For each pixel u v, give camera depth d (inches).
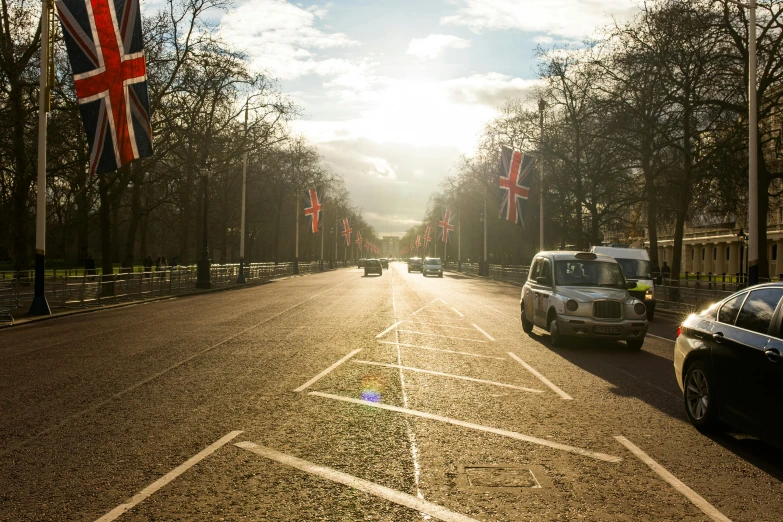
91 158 800.3
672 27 1061.1
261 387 356.5
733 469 221.8
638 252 944.3
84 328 673.6
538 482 205.5
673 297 1048.2
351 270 4128.9
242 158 1910.7
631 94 1248.8
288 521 172.9
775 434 224.8
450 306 1007.6
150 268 1534.2
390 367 426.6
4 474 210.8
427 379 384.8
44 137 812.0
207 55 1295.5
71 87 1147.3
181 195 1872.5
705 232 2910.9
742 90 1013.8
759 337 243.0
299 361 449.7
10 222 1473.9
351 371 410.0
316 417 288.5
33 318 764.6
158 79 1250.6
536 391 354.0
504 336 615.2
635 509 183.5
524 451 239.5
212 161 1627.7
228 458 227.8
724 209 1171.9
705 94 1067.3
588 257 597.3
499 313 880.9
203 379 380.2
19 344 545.3
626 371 425.7
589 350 528.7
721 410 259.3
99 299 985.5
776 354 227.6
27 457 229.3
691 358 286.4
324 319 771.4
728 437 263.9
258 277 2102.6
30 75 1140.5
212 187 2204.7
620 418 293.9
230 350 504.1
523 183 1593.3
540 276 617.9
